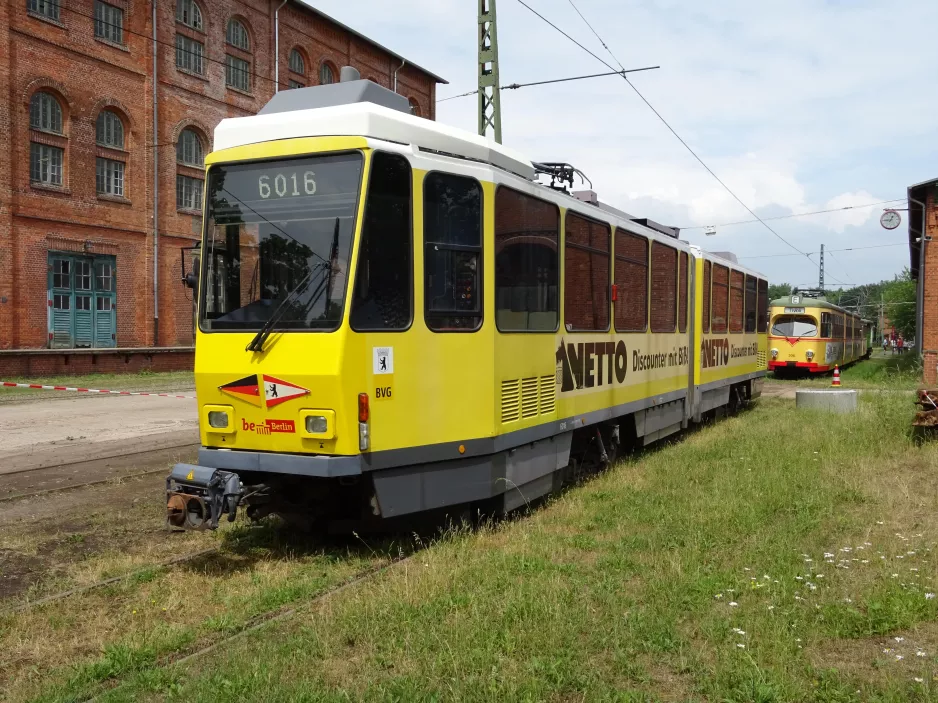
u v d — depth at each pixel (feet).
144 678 13.64
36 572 19.97
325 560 20.77
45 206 85.10
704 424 49.29
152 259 96.89
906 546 20.53
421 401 21.21
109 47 90.94
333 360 19.51
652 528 23.12
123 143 94.22
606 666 14.10
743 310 56.75
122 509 26.09
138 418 49.19
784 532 22.09
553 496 27.91
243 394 20.68
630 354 34.22
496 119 55.11
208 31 102.73
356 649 14.83
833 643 15.06
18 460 34.71
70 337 88.63
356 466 19.77
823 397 53.21
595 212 30.25
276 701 12.64
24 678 14.08
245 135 21.53
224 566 20.42
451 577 18.45
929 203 83.35
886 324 287.28
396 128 21.07
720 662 14.05
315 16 118.11
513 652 14.43
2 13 79.87
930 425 36.76
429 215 21.40
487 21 55.16
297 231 20.56
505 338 23.67
